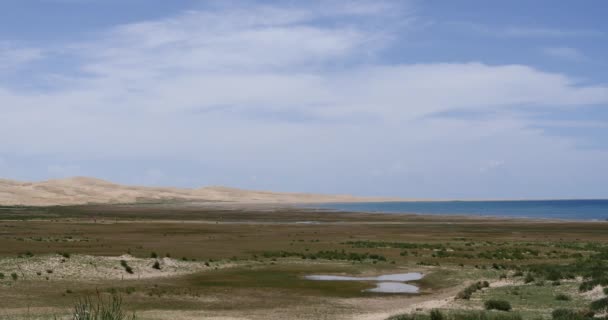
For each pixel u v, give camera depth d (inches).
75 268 1512.1
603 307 966.4
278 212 6525.6
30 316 970.7
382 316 1027.3
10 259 1526.8
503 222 4734.3
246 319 1011.3
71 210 6028.5
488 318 896.3
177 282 1455.5
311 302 1211.9
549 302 1115.3
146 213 5693.9
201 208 7805.1
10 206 6801.2
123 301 1167.0
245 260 1881.2
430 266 1836.9
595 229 3742.6
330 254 2073.1
